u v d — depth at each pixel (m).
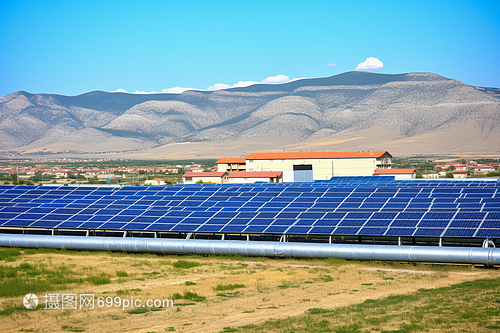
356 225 56.78
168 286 42.94
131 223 64.50
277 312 33.94
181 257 58.66
